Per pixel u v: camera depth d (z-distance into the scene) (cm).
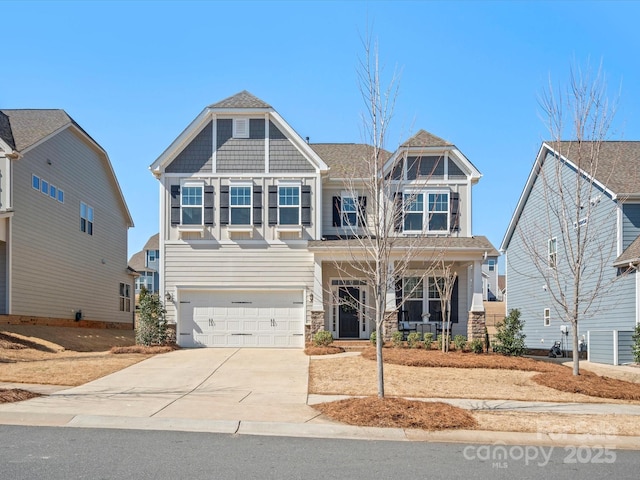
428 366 1605
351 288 2292
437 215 2214
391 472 720
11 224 2198
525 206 2814
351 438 908
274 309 2142
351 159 2419
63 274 2672
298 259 2150
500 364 1616
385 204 1191
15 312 2225
